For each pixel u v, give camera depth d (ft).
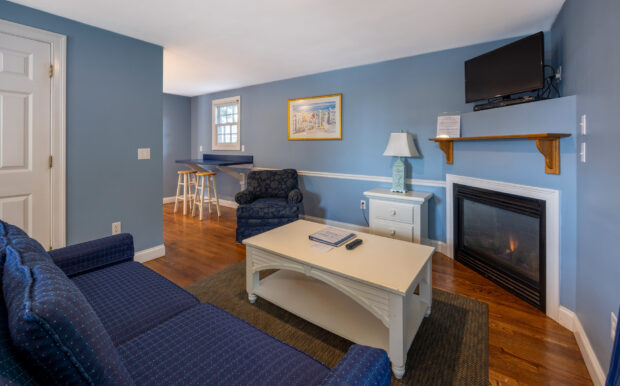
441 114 10.07
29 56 7.20
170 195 19.36
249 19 7.86
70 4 7.04
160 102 9.80
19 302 1.89
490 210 8.40
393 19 7.88
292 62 11.68
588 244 5.27
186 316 4.10
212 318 4.07
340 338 5.87
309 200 14.29
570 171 6.04
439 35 8.94
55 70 7.57
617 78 4.20
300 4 7.13
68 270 5.16
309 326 6.25
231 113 17.53
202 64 11.97
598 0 4.89
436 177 10.70
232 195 18.21
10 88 6.98
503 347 5.56
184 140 19.77
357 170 12.63
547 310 6.59
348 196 13.01
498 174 7.98
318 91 13.43
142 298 4.64
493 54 8.26
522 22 8.04
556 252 6.36
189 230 13.20
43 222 7.63
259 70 12.86
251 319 6.48
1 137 6.95
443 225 10.68
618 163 4.17
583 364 5.13
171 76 13.98
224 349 3.44
